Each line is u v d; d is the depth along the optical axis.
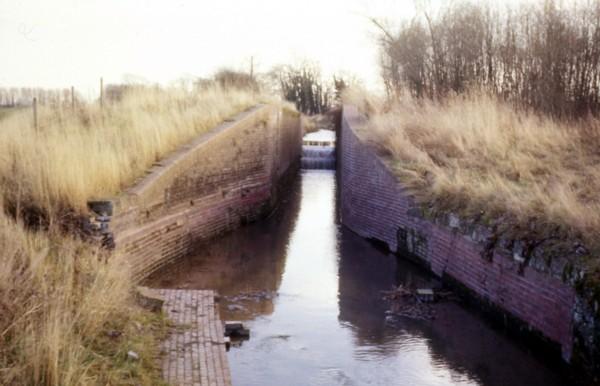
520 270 9.86
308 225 19.31
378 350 9.37
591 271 8.26
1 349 6.06
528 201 10.59
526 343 9.68
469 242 11.66
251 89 30.42
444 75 23.44
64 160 11.33
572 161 12.92
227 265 14.02
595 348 7.90
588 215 9.27
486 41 21.78
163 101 20.66
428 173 14.66
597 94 17.53
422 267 13.95
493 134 15.16
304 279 13.05
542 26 19.09
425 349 9.42
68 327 6.76
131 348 7.27
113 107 18.58
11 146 12.12
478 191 12.15
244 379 8.29
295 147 33.12
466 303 11.64
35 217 10.55
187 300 9.87
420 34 24.53
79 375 6.14
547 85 18.23
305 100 82.94
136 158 13.50
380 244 16.17
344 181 20.14
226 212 17.36
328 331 10.09
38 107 16.94
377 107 23.67
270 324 10.35
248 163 18.84
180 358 7.49
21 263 7.91
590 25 17.89
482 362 9.00
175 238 14.08
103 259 9.00
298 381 8.27
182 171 14.41
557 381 8.38
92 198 11.05
